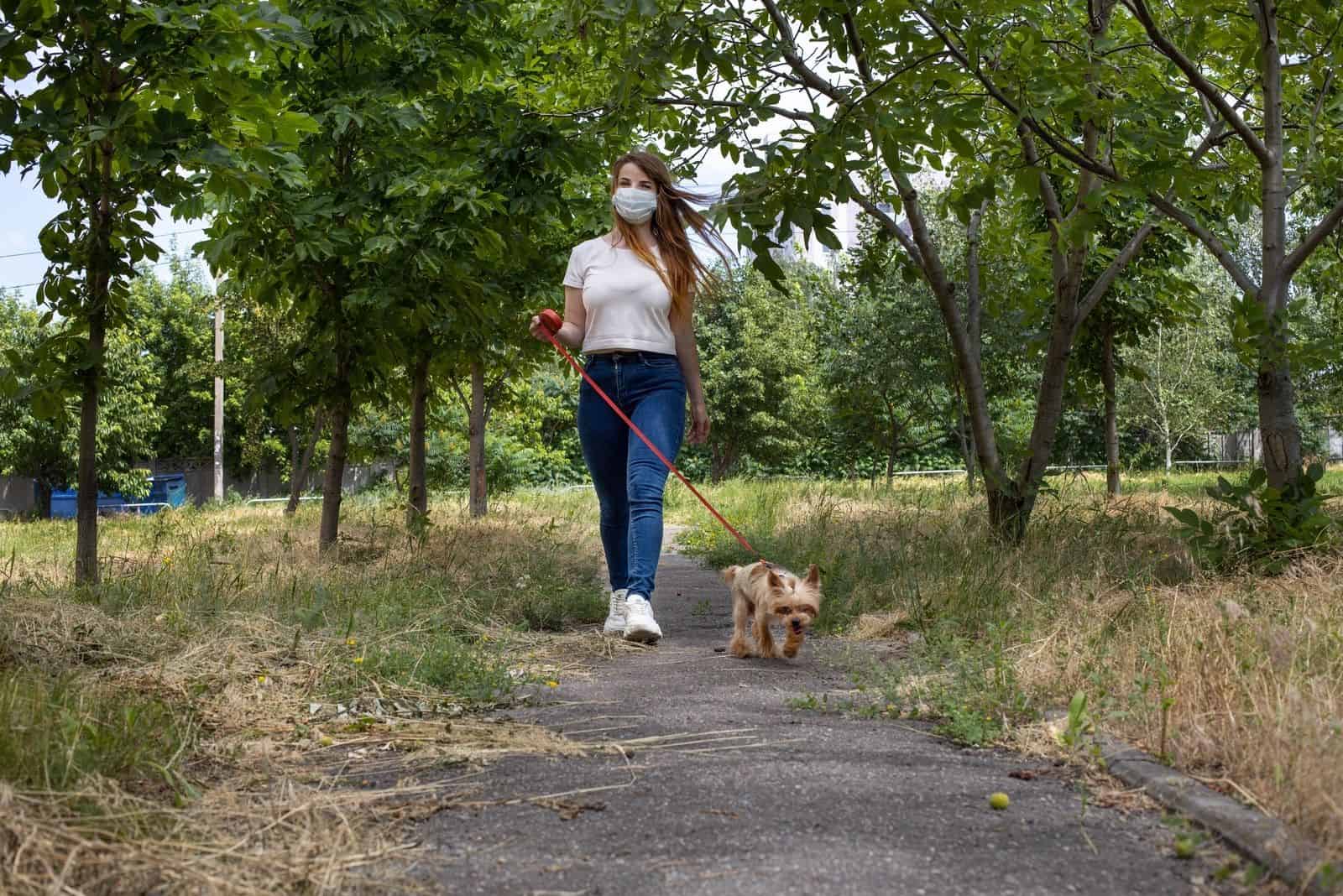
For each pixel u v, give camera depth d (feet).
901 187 19.57
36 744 8.44
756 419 121.19
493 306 28.94
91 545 19.85
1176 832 7.50
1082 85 20.62
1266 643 11.55
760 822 7.82
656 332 17.87
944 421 66.03
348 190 26.40
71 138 16.31
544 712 12.31
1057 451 113.70
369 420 76.54
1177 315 49.49
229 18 16.43
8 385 18.92
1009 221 36.50
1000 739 10.43
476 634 17.48
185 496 120.37
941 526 32.32
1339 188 25.86
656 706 12.52
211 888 6.53
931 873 6.84
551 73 32.04
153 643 14.48
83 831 7.14
